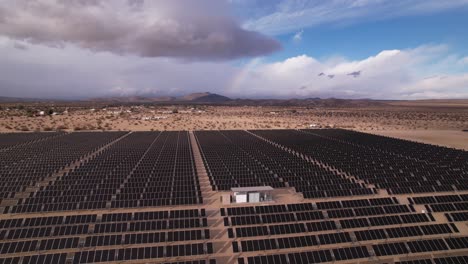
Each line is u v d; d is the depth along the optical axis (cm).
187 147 9300
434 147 9606
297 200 5072
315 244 3659
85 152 8231
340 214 4388
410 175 6397
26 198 4641
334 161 7644
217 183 5681
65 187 5269
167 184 5538
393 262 3422
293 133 13012
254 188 4938
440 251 3631
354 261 3409
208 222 4131
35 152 8119
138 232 3812
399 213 4584
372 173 6538
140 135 11956
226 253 3472
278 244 3606
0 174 6009
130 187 5238
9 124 14250
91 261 3206
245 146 9512
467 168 7038
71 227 3766
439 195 5359
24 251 3334
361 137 11825
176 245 3462
